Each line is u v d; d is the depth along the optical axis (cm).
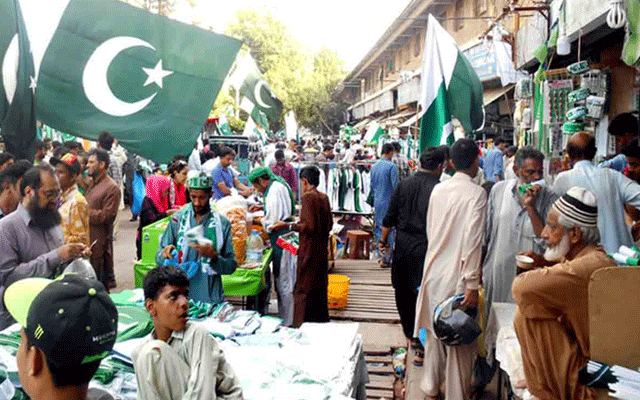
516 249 474
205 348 270
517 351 361
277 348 386
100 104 428
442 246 448
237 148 1814
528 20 1019
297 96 5138
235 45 453
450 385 443
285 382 335
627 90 736
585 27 596
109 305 146
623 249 372
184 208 458
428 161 562
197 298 448
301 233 615
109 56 429
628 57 489
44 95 420
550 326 299
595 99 728
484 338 479
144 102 438
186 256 445
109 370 316
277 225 636
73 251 378
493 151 1244
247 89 1591
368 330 652
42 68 420
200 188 441
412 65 2750
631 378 269
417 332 467
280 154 1231
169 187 744
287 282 655
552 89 768
